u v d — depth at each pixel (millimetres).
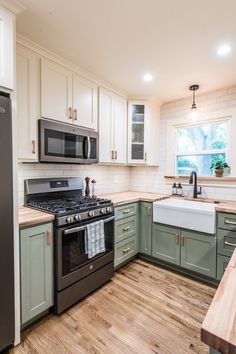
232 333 464
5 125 1301
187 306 1896
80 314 1778
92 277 2053
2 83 1294
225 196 2670
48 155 1901
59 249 1713
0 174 1284
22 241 1486
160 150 3258
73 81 2158
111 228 2299
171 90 2750
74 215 1823
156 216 2607
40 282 1622
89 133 2326
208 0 1288
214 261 2191
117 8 1369
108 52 1895
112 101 2701
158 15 1426
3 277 1335
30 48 1762
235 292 622
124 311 1821
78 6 1355
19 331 1459
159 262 2707
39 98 1862
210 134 2875
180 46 1780
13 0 1298
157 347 1466
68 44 1778
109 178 3164
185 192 3004
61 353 1412
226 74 2291
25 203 2064
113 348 1454
